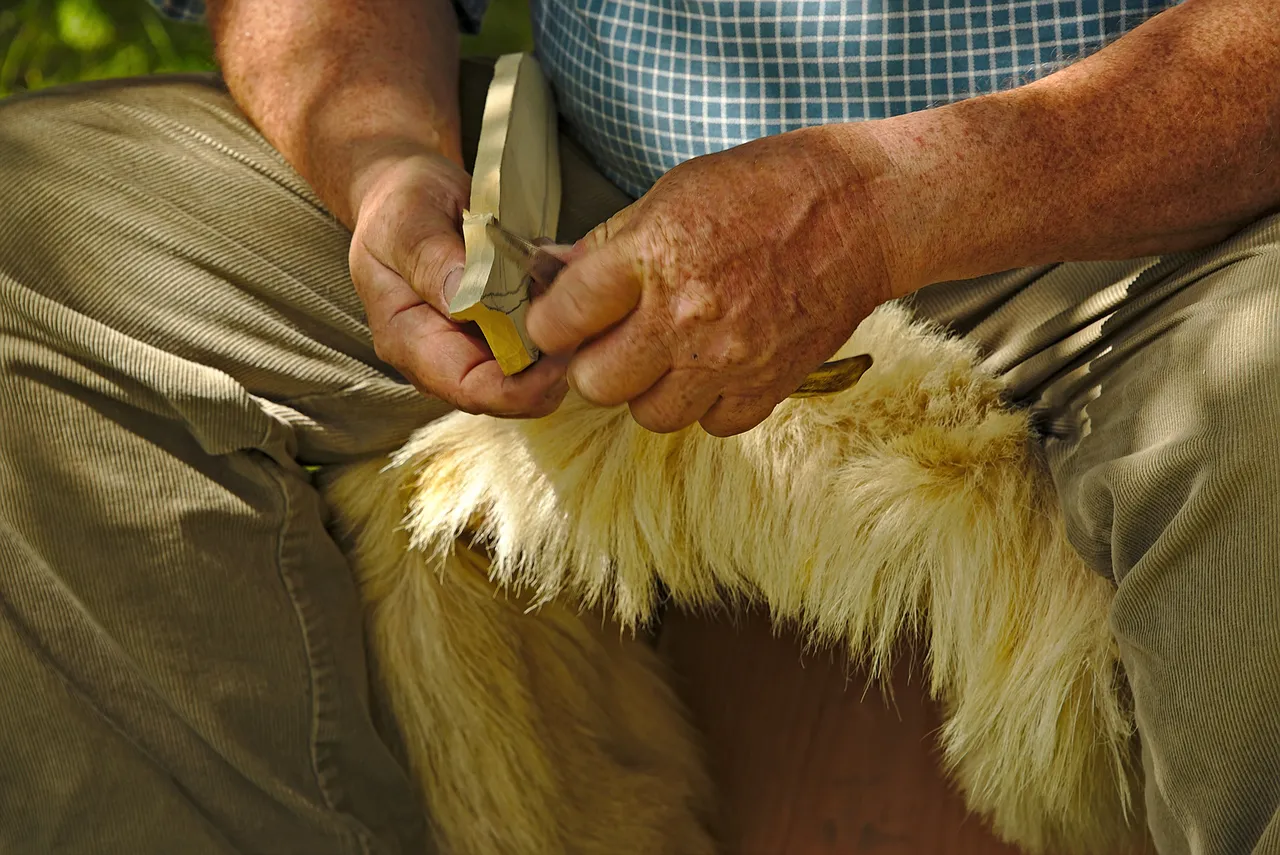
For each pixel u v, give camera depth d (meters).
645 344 0.79
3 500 0.91
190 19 1.32
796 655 1.27
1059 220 0.81
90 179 1.01
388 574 1.05
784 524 0.98
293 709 0.99
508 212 0.86
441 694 1.05
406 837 1.06
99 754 0.93
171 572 0.95
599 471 0.99
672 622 1.28
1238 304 0.78
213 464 0.98
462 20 1.30
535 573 1.04
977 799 1.05
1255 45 0.81
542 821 1.08
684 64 1.02
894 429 0.96
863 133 0.80
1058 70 0.94
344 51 1.08
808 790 1.25
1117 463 0.79
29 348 0.92
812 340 0.80
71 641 0.92
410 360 0.89
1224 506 0.71
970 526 0.94
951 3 0.94
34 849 0.94
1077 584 0.91
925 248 0.80
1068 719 0.93
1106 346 0.91
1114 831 1.01
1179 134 0.80
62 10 2.17
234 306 1.01
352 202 0.99
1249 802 0.72
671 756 1.18
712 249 0.77
